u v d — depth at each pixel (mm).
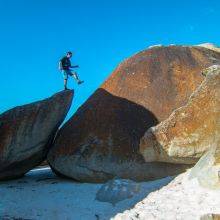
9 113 16531
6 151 16250
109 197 13188
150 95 16484
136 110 16312
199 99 14789
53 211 12672
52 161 16562
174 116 14867
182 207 11719
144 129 15805
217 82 14789
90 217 12047
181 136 14609
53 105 16484
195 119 14648
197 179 12930
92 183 15500
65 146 16484
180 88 16344
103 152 15672
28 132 16391
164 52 17531
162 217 11336
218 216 10445
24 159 16531
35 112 16406
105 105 16797
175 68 16875
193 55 17266
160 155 14812
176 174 14773
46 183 16031
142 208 12180
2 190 15266
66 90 16797
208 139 14422
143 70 17156
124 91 16891
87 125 16562
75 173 15844
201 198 11930
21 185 16031
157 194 13117
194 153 14477
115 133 15945
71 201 13469
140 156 15234
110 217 11906
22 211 12789
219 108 14539
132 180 15070
